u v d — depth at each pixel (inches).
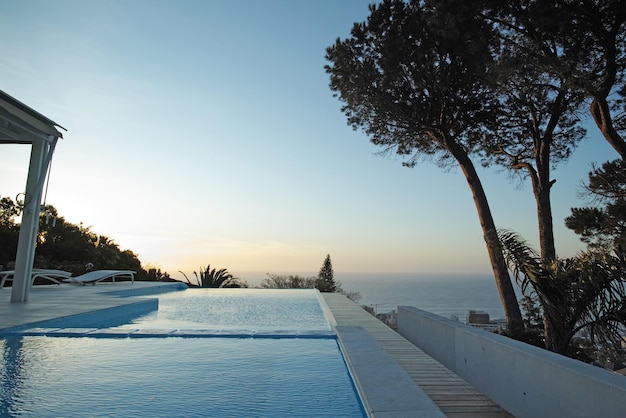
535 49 293.6
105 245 723.4
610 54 280.2
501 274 352.2
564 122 417.7
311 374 144.0
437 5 303.3
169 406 112.1
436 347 211.8
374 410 93.4
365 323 266.1
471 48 309.7
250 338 199.2
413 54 350.9
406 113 383.2
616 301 180.4
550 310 203.8
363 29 382.9
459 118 390.6
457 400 132.8
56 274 432.1
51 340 185.8
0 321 204.1
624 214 357.7
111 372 141.6
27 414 104.1
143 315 326.3
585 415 95.2
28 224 288.8
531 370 118.9
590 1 273.4
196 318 328.2
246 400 118.0
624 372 217.9
